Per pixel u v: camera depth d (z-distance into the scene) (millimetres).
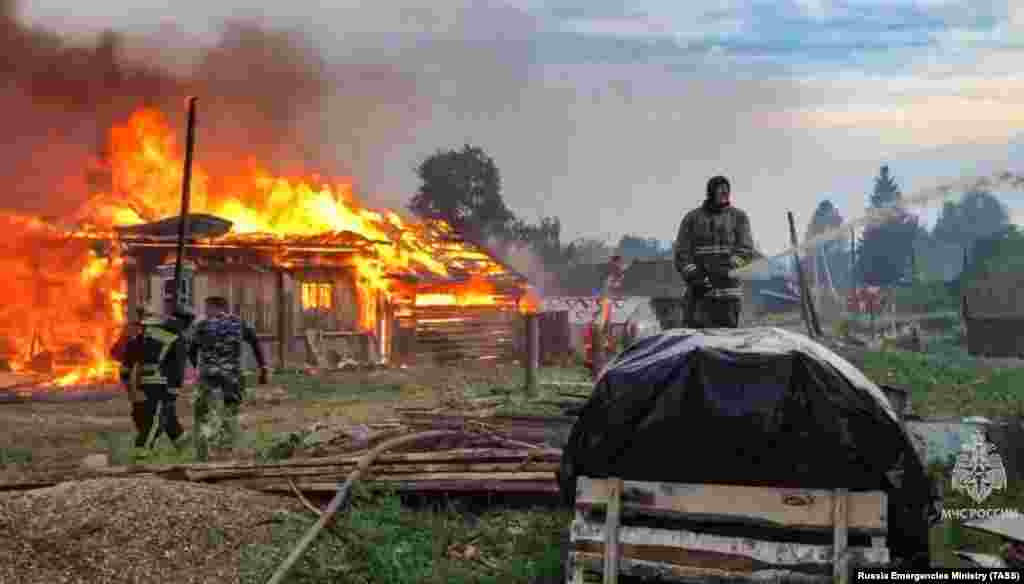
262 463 8273
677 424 5738
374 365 28078
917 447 5684
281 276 27328
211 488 7734
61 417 16438
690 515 5734
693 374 5746
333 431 10297
